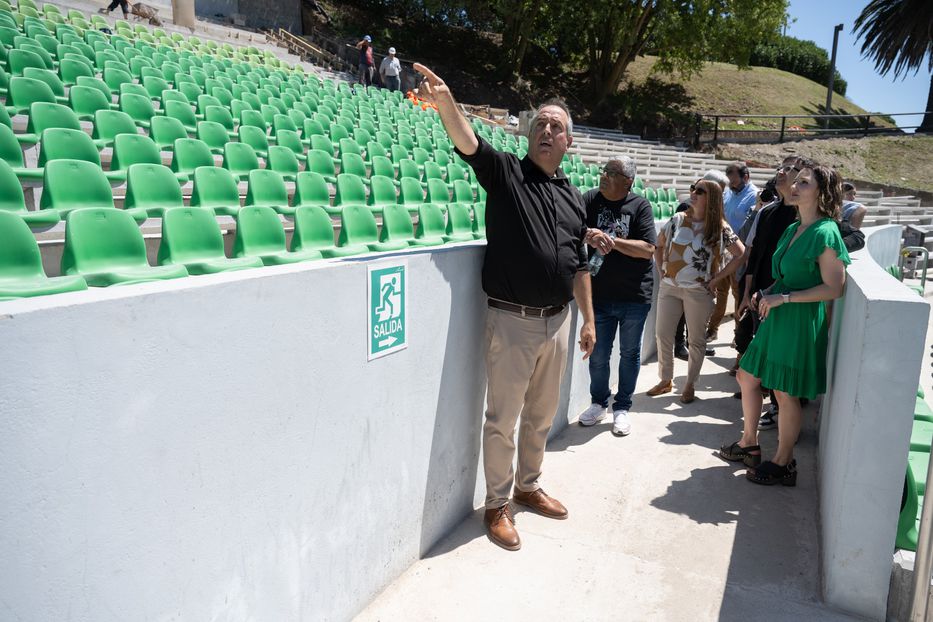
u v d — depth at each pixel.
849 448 2.51
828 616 2.60
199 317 1.63
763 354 3.52
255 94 10.43
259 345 1.84
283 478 1.99
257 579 1.93
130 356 1.46
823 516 3.21
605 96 30.64
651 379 5.75
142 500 1.53
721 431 4.56
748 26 27.42
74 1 15.48
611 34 29.28
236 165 6.26
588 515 3.37
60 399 1.32
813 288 3.17
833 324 3.63
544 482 3.73
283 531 2.02
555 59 34.56
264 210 3.91
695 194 4.78
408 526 2.77
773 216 4.61
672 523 3.31
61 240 3.67
